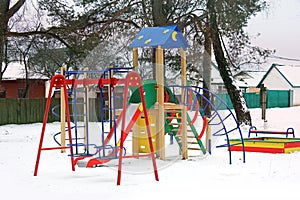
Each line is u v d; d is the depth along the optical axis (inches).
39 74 1304.1
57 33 740.7
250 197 233.9
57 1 751.1
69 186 270.5
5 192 256.4
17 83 1365.7
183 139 390.3
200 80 795.4
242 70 904.9
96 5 761.6
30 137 622.2
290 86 2257.6
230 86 792.3
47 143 534.3
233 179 288.0
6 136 642.2
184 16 740.7
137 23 781.3
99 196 240.8
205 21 749.3
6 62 1189.7
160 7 716.0
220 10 701.9
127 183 278.2
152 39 382.9
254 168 330.6
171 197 236.2
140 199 232.7
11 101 939.3
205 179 289.0
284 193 242.4
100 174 313.9
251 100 1721.2
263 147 428.1
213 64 933.2
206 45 780.0
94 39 732.0
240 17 708.7
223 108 1053.2
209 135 420.5
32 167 348.2
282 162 357.4
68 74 390.0
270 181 279.3
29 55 1210.0
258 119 967.6
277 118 1008.9
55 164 363.3
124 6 768.3
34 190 260.2
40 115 988.6
